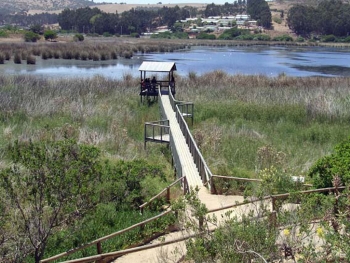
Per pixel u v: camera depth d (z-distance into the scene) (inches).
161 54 3193.9
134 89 1299.2
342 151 454.9
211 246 252.4
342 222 281.7
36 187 324.2
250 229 250.1
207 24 7303.2
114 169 482.0
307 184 446.0
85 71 1966.0
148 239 381.1
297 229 303.6
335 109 978.1
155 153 725.9
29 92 1119.6
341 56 3312.0
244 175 533.0
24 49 2605.8
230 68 2295.8
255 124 915.4
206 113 997.8
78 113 921.5
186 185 487.8
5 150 613.0
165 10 7411.4
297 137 812.0
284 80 1536.7
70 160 339.9
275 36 5944.9
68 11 6619.1
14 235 321.7
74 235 363.6
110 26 5969.5
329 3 6077.8
